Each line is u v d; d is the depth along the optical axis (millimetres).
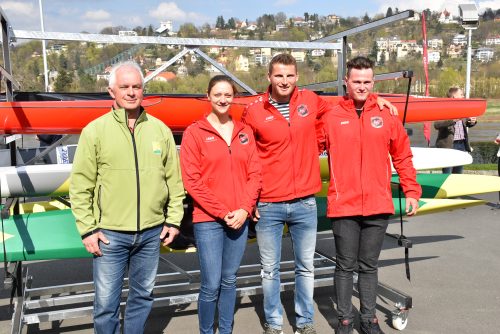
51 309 4031
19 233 3582
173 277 3992
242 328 3592
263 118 3049
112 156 2584
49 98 4941
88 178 2615
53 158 5434
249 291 3643
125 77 2543
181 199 2850
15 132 4031
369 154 3055
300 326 3293
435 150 5418
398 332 3482
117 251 2680
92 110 4152
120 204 2633
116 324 2793
